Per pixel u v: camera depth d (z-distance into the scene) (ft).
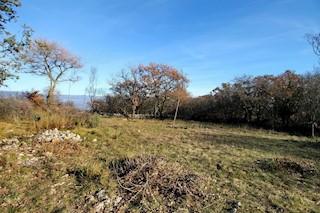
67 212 11.38
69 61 69.00
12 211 11.08
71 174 16.43
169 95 92.22
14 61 18.13
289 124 58.70
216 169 19.90
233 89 74.43
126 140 32.09
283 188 16.26
